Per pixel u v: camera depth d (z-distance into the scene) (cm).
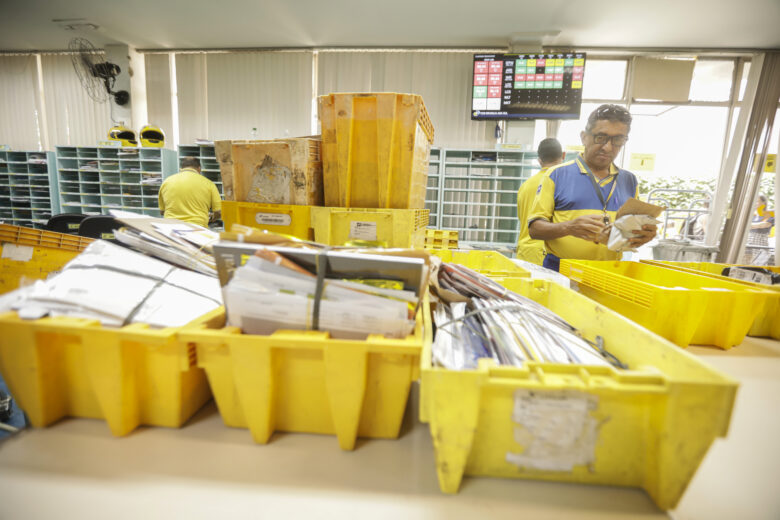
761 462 61
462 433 50
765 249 491
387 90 501
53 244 106
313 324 59
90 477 53
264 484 53
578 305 89
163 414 64
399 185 104
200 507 49
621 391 47
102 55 525
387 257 58
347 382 56
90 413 66
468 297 87
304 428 64
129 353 60
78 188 516
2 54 545
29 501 49
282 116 518
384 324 58
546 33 438
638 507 51
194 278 81
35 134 556
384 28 440
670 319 102
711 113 485
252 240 63
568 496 52
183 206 297
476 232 503
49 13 423
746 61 469
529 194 252
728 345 104
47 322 59
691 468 47
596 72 494
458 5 384
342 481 54
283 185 108
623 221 124
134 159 462
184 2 395
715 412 46
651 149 485
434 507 50
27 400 62
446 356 61
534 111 461
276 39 479
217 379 62
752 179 474
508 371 50
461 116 499
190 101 527
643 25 410
